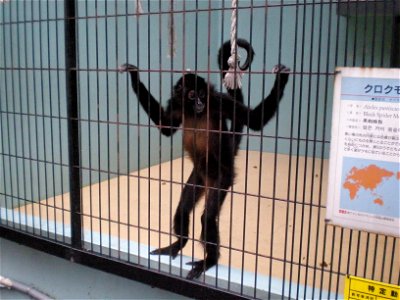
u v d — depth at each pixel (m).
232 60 2.37
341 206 1.86
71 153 2.65
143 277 2.41
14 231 2.95
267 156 6.73
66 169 4.61
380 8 2.67
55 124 4.48
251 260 3.21
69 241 2.74
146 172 5.84
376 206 1.78
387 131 1.72
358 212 1.83
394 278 2.92
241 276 2.21
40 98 4.29
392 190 1.74
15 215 3.38
